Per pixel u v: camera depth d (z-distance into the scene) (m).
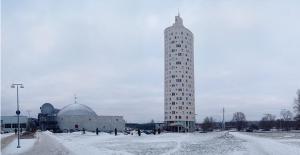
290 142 57.03
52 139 75.44
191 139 84.94
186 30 198.50
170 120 192.12
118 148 51.25
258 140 59.19
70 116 182.88
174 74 194.50
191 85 198.25
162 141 74.69
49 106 193.38
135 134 128.25
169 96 194.25
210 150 44.03
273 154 32.59
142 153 41.16
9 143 62.41
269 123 193.75
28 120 188.62
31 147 50.91
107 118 185.00
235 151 40.62
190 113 194.75
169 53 197.38
